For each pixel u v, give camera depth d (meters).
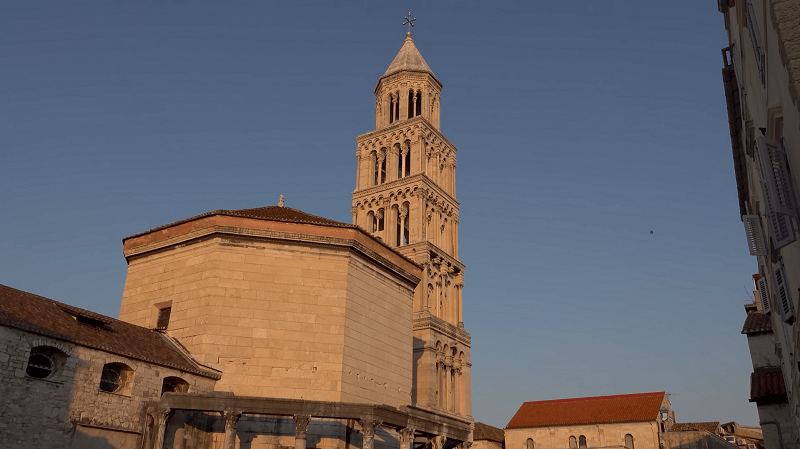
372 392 42.28
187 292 40.75
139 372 34.00
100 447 31.23
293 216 47.75
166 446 33.72
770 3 12.71
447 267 83.00
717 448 89.06
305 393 38.66
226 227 40.75
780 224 15.27
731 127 28.56
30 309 31.80
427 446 42.62
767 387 43.28
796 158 13.27
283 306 40.31
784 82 13.07
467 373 80.38
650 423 95.88
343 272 42.09
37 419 28.94
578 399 110.56
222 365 38.19
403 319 47.59
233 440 32.31
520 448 106.00
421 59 95.19
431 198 83.31
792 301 20.97
